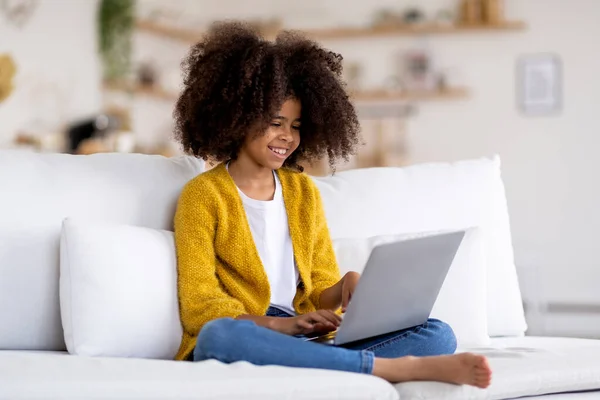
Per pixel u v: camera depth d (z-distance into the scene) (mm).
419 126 7418
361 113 7484
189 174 2660
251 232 2467
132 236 2336
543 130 7215
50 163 2520
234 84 2479
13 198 2420
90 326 2229
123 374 1848
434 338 2256
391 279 2049
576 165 7168
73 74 6156
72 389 1788
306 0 7629
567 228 7176
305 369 1932
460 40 7344
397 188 2908
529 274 6285
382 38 7473
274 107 2438
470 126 7340
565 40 7176
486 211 2951
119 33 6477
